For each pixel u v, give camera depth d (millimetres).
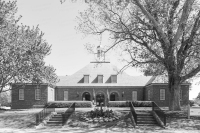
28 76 31281
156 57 23922
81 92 46469
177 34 21344
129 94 46625
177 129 18656
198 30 22266
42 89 40844
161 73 25891
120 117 23266
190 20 21672
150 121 21609
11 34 28875
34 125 20844
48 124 21750
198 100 60344
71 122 22031
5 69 28828
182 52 23953
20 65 29406
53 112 24719
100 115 23016
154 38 22891
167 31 22578
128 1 21109
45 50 32844
